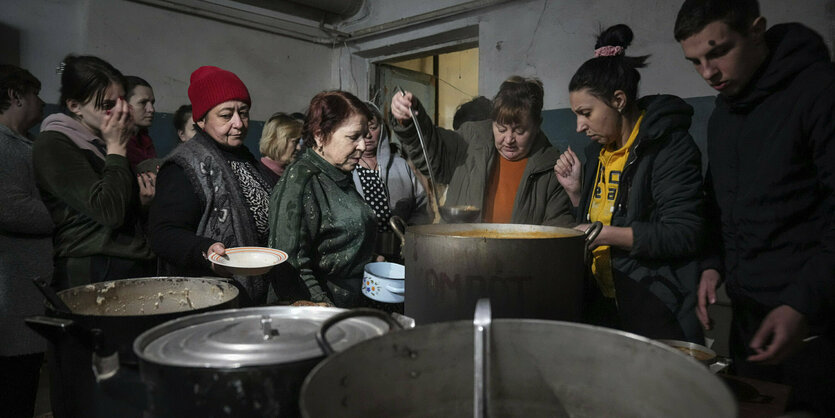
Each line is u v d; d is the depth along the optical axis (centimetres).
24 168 159
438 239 73
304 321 60
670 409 43
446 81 480
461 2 365
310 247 123
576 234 86
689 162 119
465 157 186
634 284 127
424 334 49
